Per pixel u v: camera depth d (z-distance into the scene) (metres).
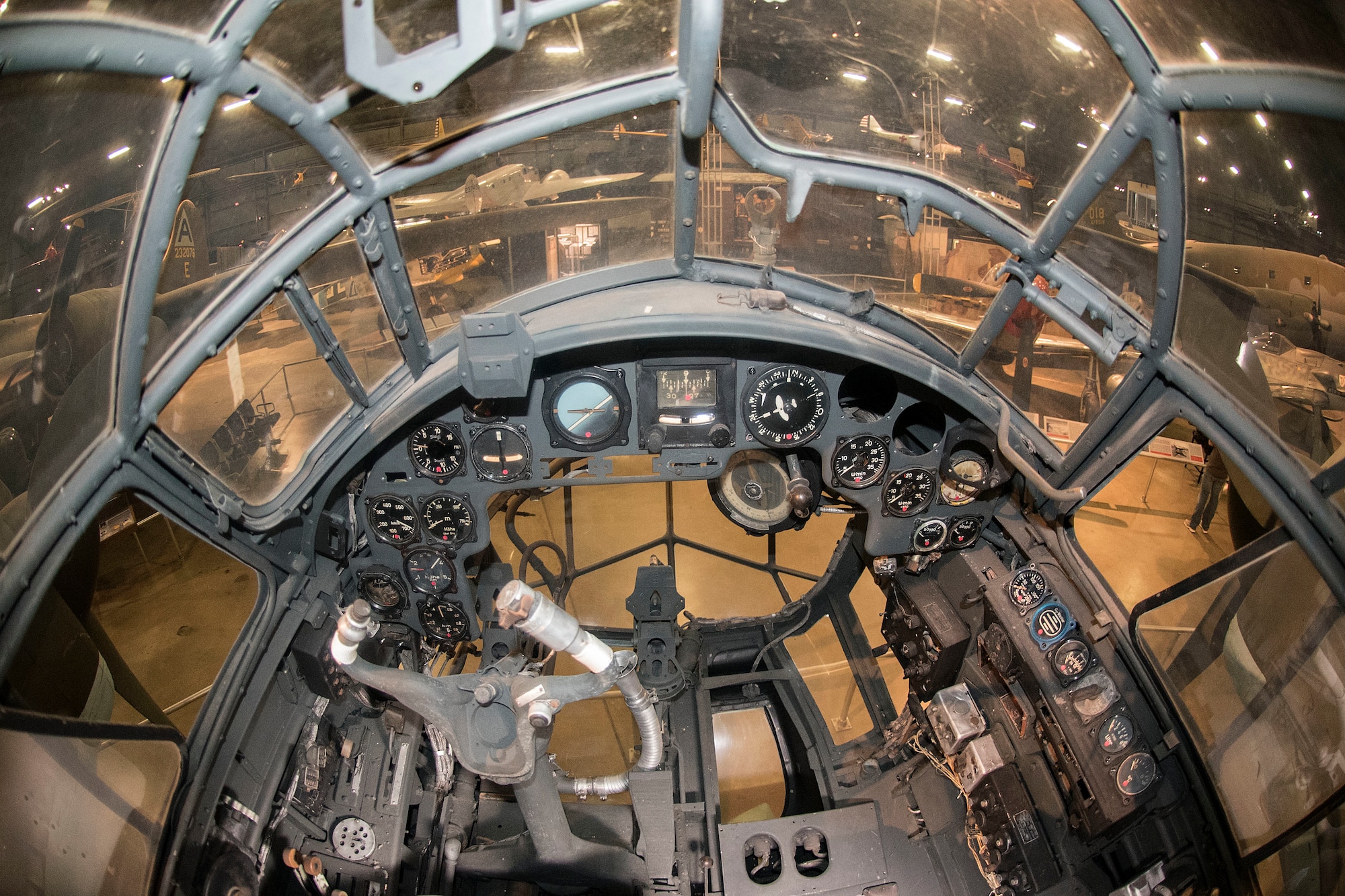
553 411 1.10
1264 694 0.93
